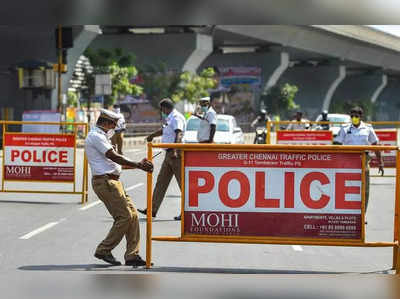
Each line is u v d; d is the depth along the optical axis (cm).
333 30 15500
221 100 14712
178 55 12000
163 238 1452
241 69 14862
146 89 10906
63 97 6294
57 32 5584
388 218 2358
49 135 2675
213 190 1402
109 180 1479
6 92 8350
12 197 2811
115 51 9200
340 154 1384
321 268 1545
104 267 1501
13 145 2703
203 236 1405
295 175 1391
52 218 2247
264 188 1395
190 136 4369
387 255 1723
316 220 1391
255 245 1855
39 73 6869
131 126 8738
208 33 12406
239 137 4644
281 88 14900
